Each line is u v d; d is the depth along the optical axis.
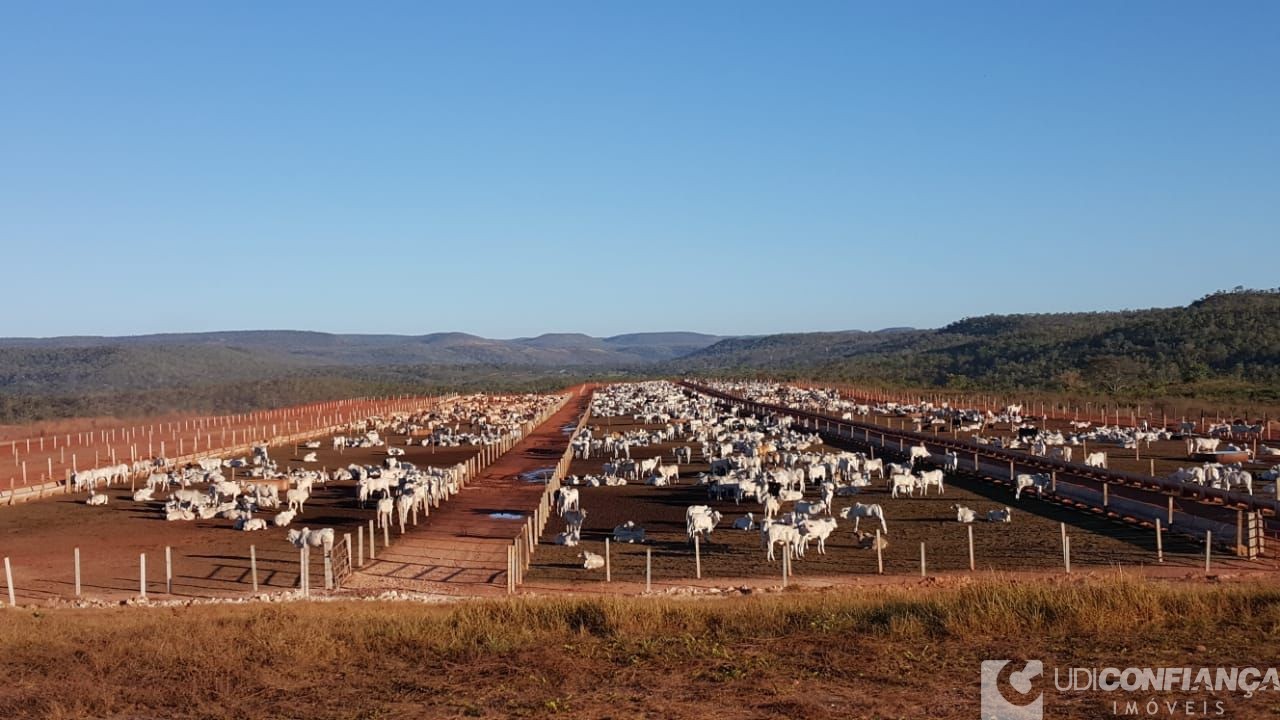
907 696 16.03
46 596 31.55
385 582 33.22
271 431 109.62
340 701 16.44
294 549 39.22
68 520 47.25
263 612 23.92
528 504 51.25
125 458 82.56
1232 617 20.25
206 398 183.38
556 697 16.27
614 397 169.75
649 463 60.44
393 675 17.84
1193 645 18.33
